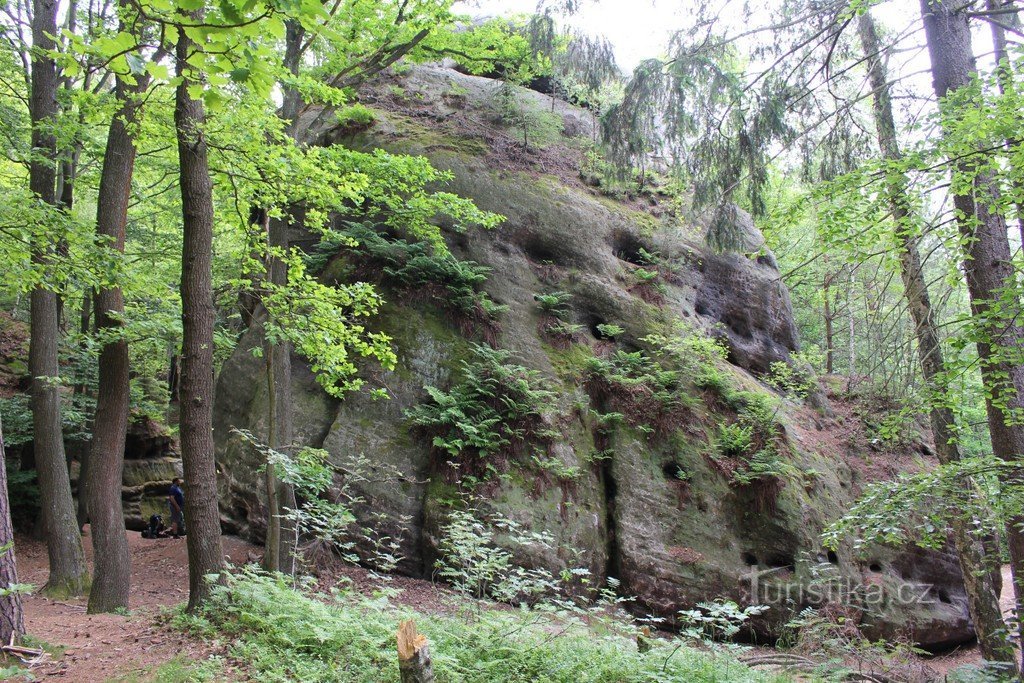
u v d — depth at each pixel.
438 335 14.02
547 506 12.49
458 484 12.37
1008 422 7.62
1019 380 8.30
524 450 12.98
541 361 14.26
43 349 11.77
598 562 12.45
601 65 12.84
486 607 8.75
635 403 14.33
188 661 5.62
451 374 13.68
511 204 15.66
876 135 9.62
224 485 12.92
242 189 10.15
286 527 10.78
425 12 12.59
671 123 9.36
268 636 6.07
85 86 12.93
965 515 7.36
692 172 9.47
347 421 13.03
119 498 9.82
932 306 7.92
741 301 17.84
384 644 6.09
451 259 14.45
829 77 8.83
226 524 12.79
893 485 7.48
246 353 14.28
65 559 11.48
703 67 8.84
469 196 15.41
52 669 5.62
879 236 7.42
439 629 6.48
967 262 8.20
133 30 5.50
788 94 8.84
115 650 6.09
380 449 12.79
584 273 15.60
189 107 7.64
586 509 12.84
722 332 17.17
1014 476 7.52
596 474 13.46
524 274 15.20
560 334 14.70
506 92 16.88
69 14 13.12
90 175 14.03
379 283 14.44
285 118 12.99
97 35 9.55
